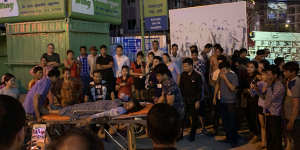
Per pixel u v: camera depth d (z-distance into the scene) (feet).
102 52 26.86
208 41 28.86
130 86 24.75
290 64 14.85
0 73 39.78
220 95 18.85
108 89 20.90
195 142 19.54
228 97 18.42
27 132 16.70
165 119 5.50
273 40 37.88
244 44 27.17
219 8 27.94
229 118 18.56
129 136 15.62
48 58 27.55
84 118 15.56
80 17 31.17
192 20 29.45
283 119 15.30
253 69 19.92
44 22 31.94
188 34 29.84
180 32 30.30
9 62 35.09
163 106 5.81
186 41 30.04
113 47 40.63
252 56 37.73
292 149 16.06
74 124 17.04
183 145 18.94
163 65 16.84
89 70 29.17
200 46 29.32
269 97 15.12
